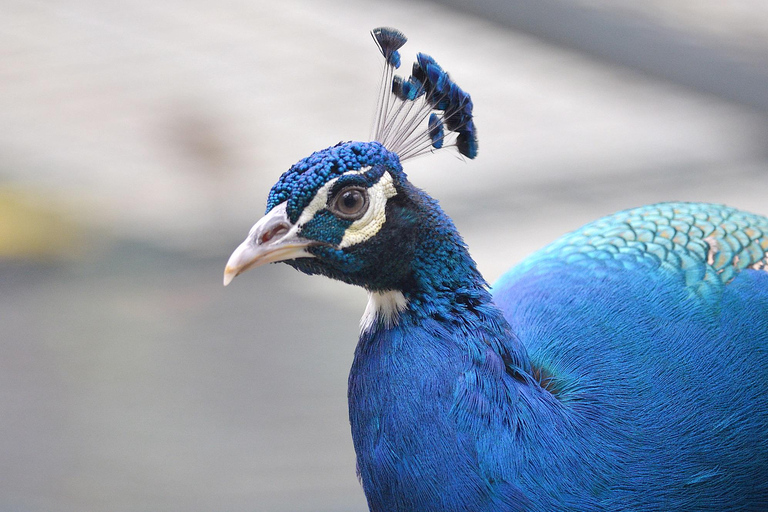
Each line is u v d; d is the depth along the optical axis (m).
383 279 5.08
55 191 14.13
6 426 10.22
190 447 9.95
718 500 5.64
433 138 5.45
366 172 5.02
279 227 5.05
